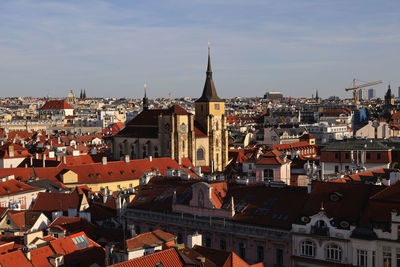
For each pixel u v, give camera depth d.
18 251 88.19
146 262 78.19
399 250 91.50
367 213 97.62
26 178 184.25
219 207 117.31
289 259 103.38
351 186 105.25
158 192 133.75
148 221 126.62
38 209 143.12
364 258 94.44
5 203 146.88
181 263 80.69
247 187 121.56
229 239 111.94
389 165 168.88
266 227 106.50
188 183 132.75
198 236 93.12
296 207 108.12
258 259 108.19
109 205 145.12
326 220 99.19
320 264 98.81
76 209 135.62
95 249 98.69
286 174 138.25
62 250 94.25
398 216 91.50
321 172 166.88
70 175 191.25
